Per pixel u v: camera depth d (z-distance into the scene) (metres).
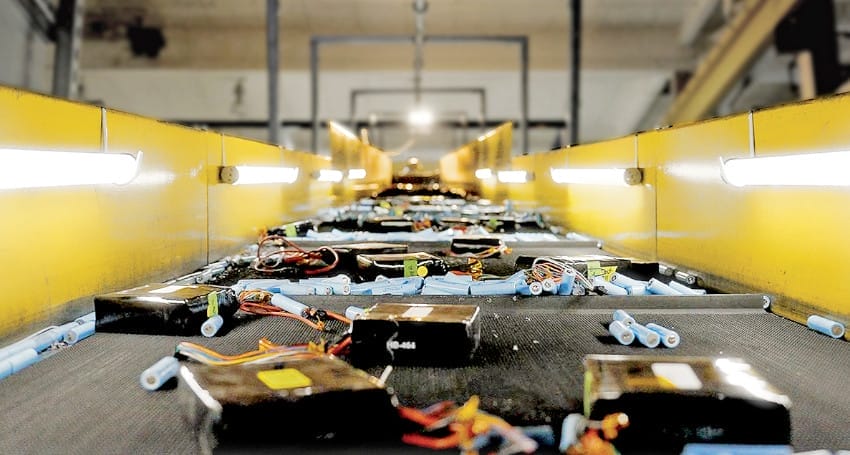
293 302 2.19
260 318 2.13
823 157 1.77
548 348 1.78
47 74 13.88
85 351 1.74
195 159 3.13
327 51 16.75
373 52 16.88
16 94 1.69
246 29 16.05
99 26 15.54
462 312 1.74
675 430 1.12
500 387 1.45
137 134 2.47
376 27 16.14
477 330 1.72
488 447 1.13
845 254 1.88
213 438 1.11
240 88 18.19
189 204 3.06
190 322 1.90
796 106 2.04
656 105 18.45
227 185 3.63
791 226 2.13
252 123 19.16
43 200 1.89
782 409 1.11
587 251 3.98
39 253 1.86
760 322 2.09
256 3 15.05
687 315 2.19
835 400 1.40
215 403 1.11
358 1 14.91
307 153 5.80
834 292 1.93
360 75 18.56
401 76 18.58
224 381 1.22
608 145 3.96
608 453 1.09
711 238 2.67
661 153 3.18
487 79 18.86
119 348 1.77
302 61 16.36
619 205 3.80
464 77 18.80
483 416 1.23
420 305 1.84
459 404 1.34
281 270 3.11
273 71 9.86
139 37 15.78
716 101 13.26
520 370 1.58
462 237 3.86
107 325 1.92
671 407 1.12
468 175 10.78
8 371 1.54
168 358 1.53
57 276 1.96
